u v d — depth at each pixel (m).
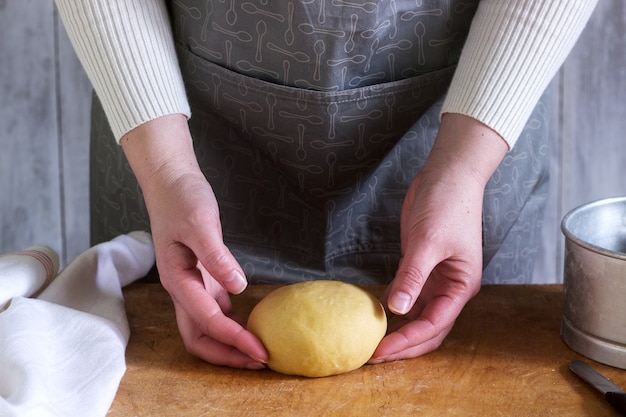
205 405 0.75
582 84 1.40
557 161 1.45
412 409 0.74
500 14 0.84
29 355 0.75
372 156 0.96
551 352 0.82
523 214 1.07
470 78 0.84
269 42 0.87
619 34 1.37
